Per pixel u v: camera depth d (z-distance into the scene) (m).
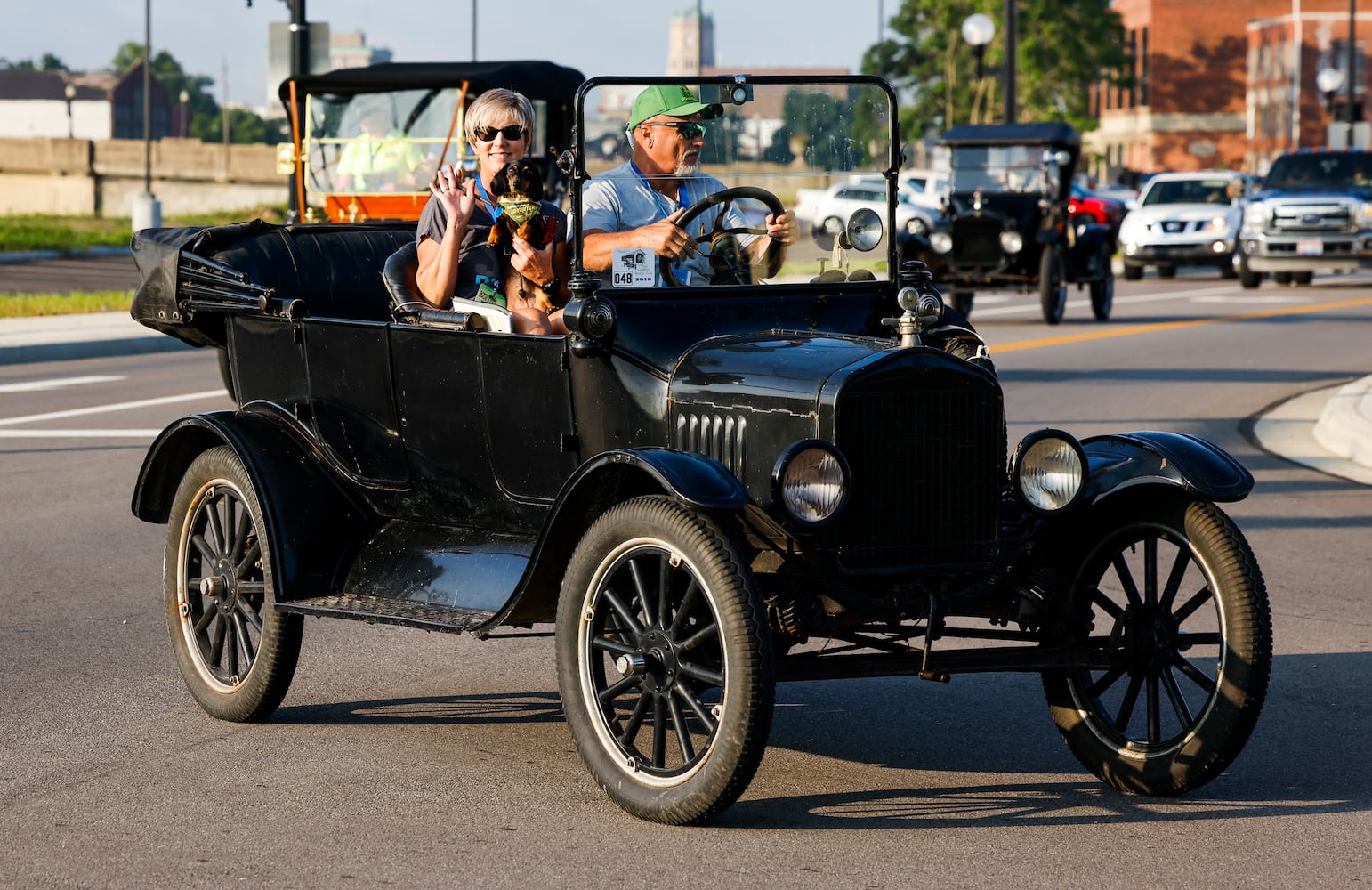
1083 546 7.15
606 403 6.99
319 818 6.49
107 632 9.60
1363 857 6.09
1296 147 95.31
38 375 22.86
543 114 25.08
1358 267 39.31
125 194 87.31
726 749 6.07
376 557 7.77
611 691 6.53
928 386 6.50
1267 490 14.19
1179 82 104.50
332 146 25.08
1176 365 23.23
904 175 51.41
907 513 6.50
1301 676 8.70
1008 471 6.90
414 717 7.96
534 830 6.34
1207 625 9.86
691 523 6.14
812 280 7.65
